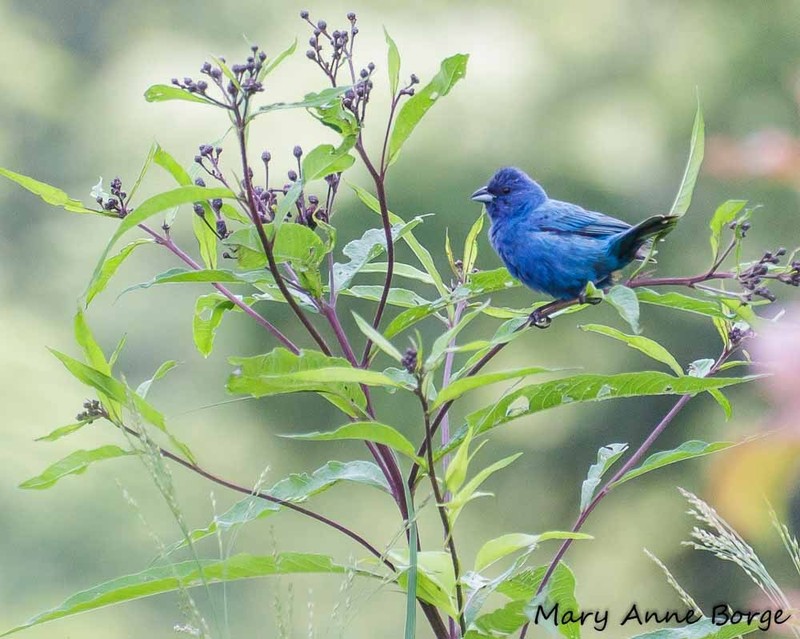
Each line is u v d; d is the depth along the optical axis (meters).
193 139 16.30
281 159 14.96
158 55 17.58
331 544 14.12
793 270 4.46
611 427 14.64
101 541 13.69
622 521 14.49
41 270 16.88
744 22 15.04
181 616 12.72
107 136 17.58
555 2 15.66
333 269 4.63
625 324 14.28
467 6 15.63
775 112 14.34
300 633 12.09
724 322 4.84
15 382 14.73
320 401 14.91
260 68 3.92
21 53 18.38
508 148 14.67
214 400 14.98
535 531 14.54
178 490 14.20
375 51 15.19
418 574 4.16
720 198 14.08
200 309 4.73
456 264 5.29
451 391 3.68
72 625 12.88
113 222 17.00
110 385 4.13
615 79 15.14
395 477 4.30
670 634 4.27
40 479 4.31
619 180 14.70
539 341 14.34
